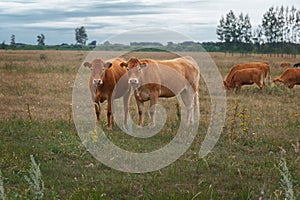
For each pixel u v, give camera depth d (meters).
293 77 19.80
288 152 8.79
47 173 7.25
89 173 7.33
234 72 18.73
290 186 4.79
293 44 66.31
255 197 6.33
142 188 6.70
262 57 52.88
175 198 6.07
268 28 66.88
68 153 8.30
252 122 11.30
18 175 7.03
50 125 10.45
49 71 23.86
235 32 68.50
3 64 28.81
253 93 17.78
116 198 6.33
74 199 6.04
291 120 11.68
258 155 8.62
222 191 6.66
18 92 15.73
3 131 9.79
